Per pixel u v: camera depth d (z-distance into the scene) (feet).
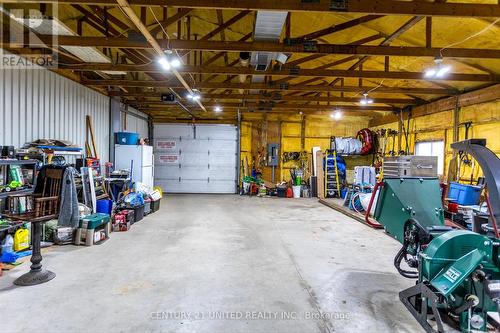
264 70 16.76
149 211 23.04
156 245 14.70
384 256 13.43
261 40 13.09
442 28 13.89
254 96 24.99
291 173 35.53
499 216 7.90
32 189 12.94
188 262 12.34
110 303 8.79
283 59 14.78
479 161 8.41
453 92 21.33
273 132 37.06
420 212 9.32
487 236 7.74
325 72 16.94
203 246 14.62
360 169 27.86
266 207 26.91
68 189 10.93
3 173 13.06
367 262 12.63
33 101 15.69
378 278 10.96
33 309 8.39
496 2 11.10
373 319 8.18
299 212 24.44
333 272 11.49
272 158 36.58
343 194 33.06
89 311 8.33
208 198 32.73
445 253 7.59
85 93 21.07
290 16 14.11
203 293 9.55
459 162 20.61
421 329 7.70
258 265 12.12
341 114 34.06
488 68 17.11
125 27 16.72
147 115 36.27
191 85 20.76
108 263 12.10
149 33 11.41
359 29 15.58
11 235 12.81
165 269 11.52
